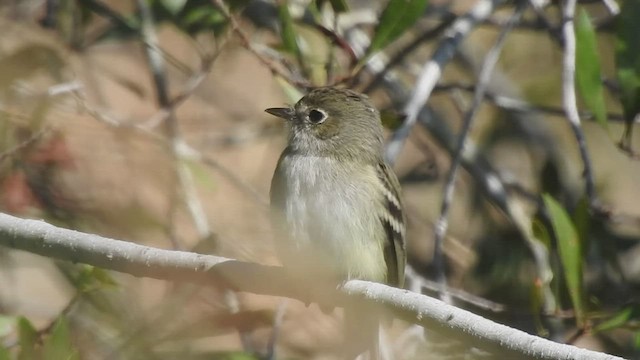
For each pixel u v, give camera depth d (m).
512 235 14.70
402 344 11.41
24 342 9.69
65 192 13.97
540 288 10.66
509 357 8.51
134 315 11.98
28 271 15.65
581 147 11.53
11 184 12.84
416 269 15.74
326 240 10.51
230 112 18.45
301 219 10.55
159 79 14.23
